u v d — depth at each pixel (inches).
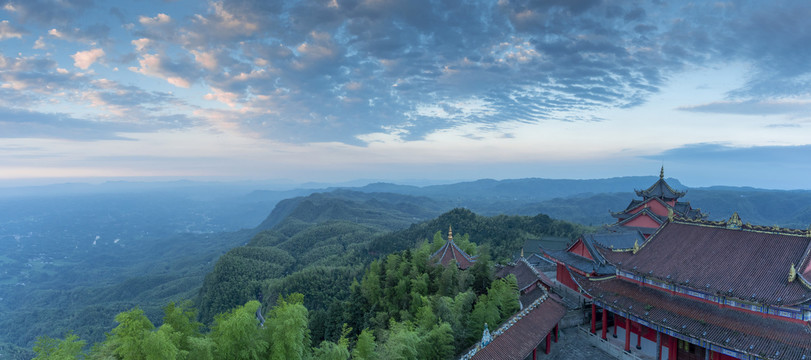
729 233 1776.6
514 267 2800.2
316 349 1653.5
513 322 1780.3
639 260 1985.7
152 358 1107.3
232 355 1307.8
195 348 1248.8
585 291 2128.4
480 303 2060.8
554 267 3449.8
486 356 1518.2
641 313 1771.7
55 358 1036.5
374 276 3004.4
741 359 1409.9
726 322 1517.0
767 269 1531.7
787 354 1302.9
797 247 1518.2
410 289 2716.5
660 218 2768.2
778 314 1409.9
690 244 1872.5
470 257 3095.5
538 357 1925.4
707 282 1635.1
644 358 1825.8
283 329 1403.8
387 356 1553.9
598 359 1907.0
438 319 1957.4
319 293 5600.4
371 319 2618.1
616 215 3250.5
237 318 1323.8
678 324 1616.6
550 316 1957.4
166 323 1327.5
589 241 2409.0
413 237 7564.0
